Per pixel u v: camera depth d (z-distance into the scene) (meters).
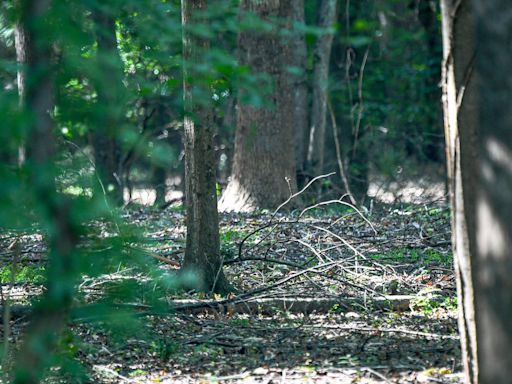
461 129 7.87
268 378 11.18
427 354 12.23
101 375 11.30
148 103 34.78
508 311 6.60
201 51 6.27
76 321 11.79
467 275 7.91
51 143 4.93
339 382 10.92
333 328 13.94
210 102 6.38
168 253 18.84
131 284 5.98
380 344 12.91
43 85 4.94
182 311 14.87
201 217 16.25
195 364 12.00
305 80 40.31
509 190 6.39
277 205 30.41
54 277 5.16
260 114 30.38
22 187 4.81
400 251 19.91
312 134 39.28
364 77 47.41
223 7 6.50
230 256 18.47
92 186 5.16
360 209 25.89
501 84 6.31
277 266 18.58
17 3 4.93
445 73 8.10
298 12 34.94
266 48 30.00
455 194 7.98
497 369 6.73
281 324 14.41
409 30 47.31
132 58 6.15
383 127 46.47
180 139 43.34
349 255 19.39
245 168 30.70
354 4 44.31
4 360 7.60
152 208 30.56
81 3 4.97
